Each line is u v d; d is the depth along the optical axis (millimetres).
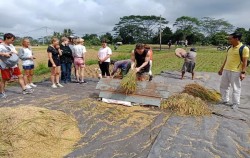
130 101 7059
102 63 10281
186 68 12086
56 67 9336
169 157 4359
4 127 4887
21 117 5113
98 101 7281
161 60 25406
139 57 7422
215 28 95875
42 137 4855
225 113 6699
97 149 4652
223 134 5309
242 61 6969
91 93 8445
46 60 23484
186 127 5617
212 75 14109
